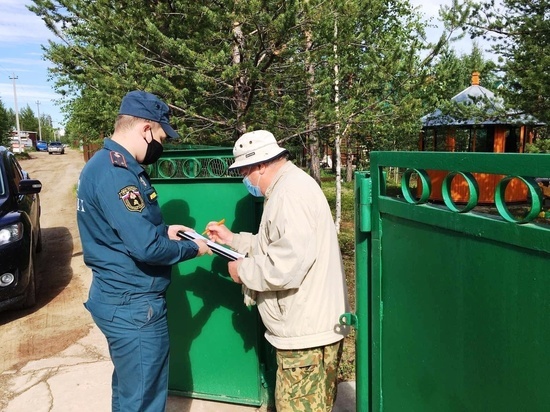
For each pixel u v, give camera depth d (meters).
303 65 4.60
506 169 1.08
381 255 1.69
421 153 1.39
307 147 6.10
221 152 2.65
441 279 1.35
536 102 6.61
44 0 4.67
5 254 4.35
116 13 4.48
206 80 4.22
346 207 11.65
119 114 2.13
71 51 4.74
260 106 4.71
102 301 2.08
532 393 1.05
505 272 1.11
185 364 2.89
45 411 2.89
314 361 2.03
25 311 4.75
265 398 2.82
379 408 1.76
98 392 3.09
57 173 21.58
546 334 1.00
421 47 5.11
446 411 1.36
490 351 1.17
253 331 2.75
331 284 2.03
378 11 5.23
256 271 1.98
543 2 6.81
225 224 2.70
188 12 4.20
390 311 1.65
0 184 4.92
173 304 2.84
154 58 4.58
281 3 4.00
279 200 1.95
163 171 2.76
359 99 4.95
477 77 10.57
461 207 1.30
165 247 2.02
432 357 1.41
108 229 2.02
